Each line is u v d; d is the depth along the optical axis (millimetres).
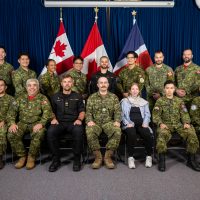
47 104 3291
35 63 4246
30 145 3121
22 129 3223
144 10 4184
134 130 3176
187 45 4258
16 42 4184
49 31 4199
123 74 3908
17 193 2551
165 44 4262
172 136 3309
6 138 3188
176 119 3295
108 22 4148
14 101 3303
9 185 2709
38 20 4164
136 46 4102
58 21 4180
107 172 3010
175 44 4246
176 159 3373
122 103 3381
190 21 4211
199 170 3010
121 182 2764
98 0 3998
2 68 3816
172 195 2498
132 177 2877
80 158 3166
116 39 4238
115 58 4293
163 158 3070
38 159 3408
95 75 3811
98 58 4121
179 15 4195
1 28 4137
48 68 3768
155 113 3305
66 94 3354
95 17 4105
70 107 3322
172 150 3680
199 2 4094
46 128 3270
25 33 4180
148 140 3139
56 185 2709
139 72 3832
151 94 3871
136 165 3197
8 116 3256
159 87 3846
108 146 3133
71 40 4227
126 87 3873
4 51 3777
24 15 4137
